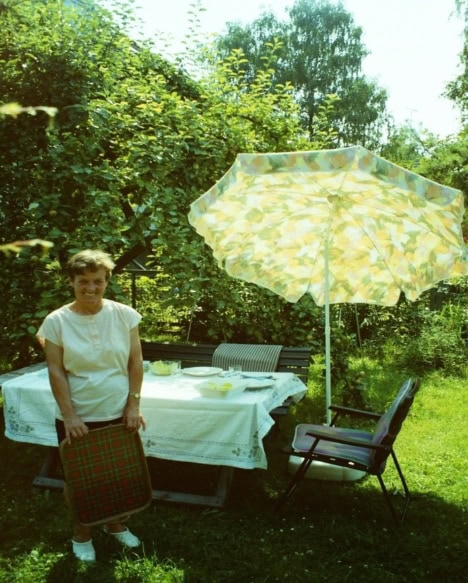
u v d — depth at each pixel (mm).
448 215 3887
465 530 3455
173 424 3674
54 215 4949
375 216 4695
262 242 4980
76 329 2885
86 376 2914
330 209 4723
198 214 4035
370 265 5125
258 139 6730
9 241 5109
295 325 6340
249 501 3834
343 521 3549
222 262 4922
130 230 5480
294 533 3391
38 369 4809
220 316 6406
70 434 2857
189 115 5918
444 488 4090
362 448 3795
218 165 5883
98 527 3361
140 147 5477
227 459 3572
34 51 5242
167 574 2920
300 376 5207
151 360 5633
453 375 7625
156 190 5379
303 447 3717
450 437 5156
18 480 4176
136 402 3045
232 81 7281
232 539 3297
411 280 4855
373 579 2904
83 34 5969
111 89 5961
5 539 3303
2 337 5188
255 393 3863
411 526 3502
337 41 26016
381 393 6754
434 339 8109
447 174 10727
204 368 4566
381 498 3922
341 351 6281
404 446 4926
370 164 3590
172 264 5691
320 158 3635
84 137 5215
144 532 3371
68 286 5066
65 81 5242
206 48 7234
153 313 8547
